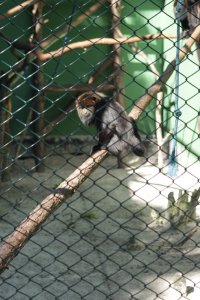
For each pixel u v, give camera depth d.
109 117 6.07
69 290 5.46
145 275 5.98
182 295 5.32
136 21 10.27
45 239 6.97
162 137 10.16
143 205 8.17
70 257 6.47
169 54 9.95
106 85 9.94
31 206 8.15
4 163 8.83
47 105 10.17
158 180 9.25
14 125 9.98
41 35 9.41
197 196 7.16
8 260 3.99
